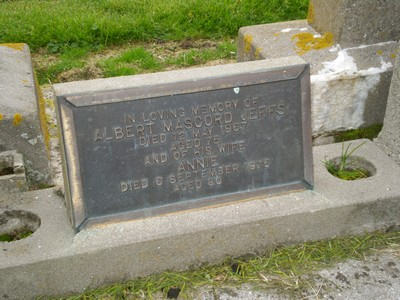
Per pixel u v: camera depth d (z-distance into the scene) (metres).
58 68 1.52
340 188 0.91
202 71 0.85
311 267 0.85
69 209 0.83
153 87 0.80
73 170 0.80
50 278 0.79
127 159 0.82
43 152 1.00
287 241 0.88
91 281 0.81
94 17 1.70
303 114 0.87
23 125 0.98
